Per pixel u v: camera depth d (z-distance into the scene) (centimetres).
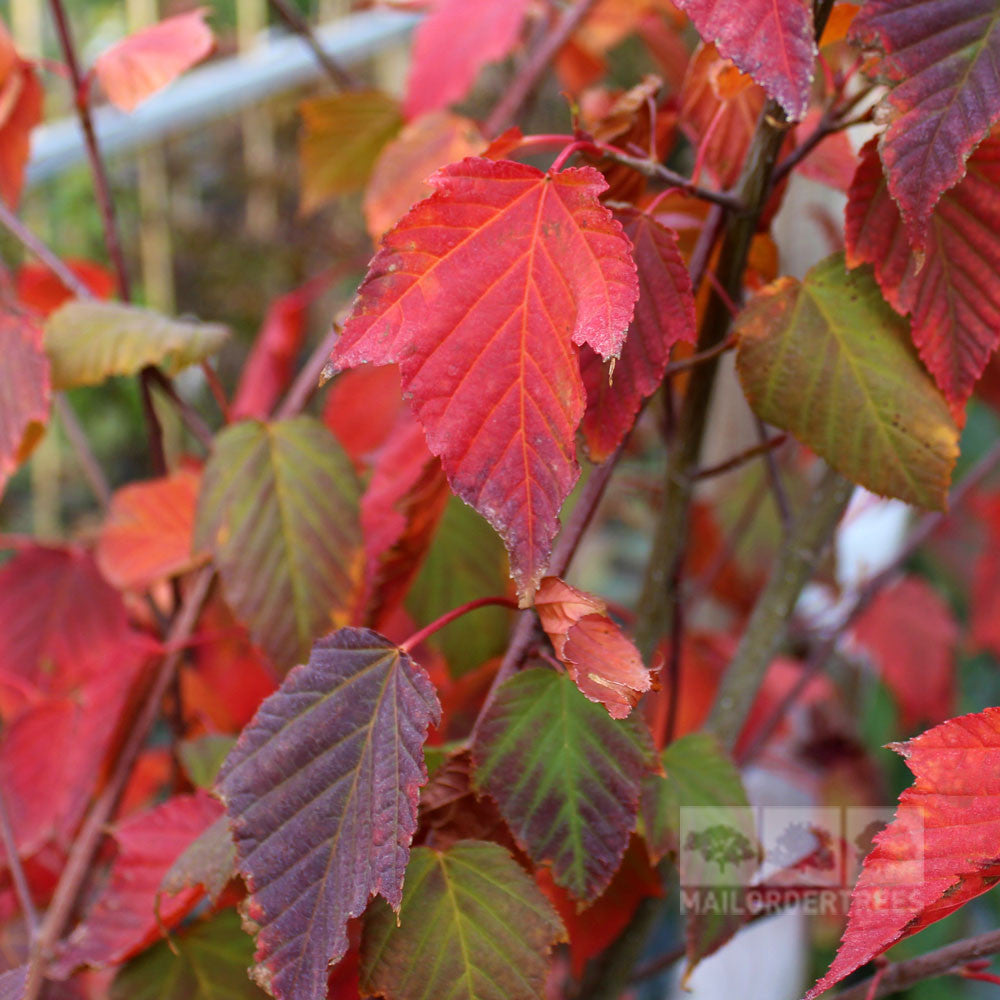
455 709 63
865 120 50
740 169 56
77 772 62
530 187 45
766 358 51
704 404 56
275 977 45
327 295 177
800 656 108
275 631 57
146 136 139
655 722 70
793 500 97
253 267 175
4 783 63
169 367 60
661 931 114
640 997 104
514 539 45
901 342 50
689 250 58
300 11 186
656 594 58
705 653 79
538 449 45
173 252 172
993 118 46
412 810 45
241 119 176
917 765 44
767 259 57
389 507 61
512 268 45
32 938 58
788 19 45
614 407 48
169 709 68
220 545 57
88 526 90
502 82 170
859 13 46
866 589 78
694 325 48
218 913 55
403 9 83
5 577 69
